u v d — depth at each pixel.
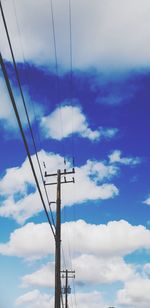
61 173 20.61
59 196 19.86
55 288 17.41
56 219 19.03
